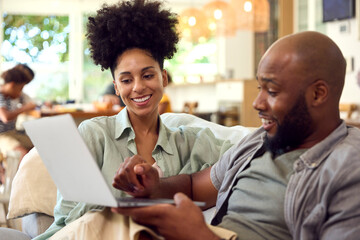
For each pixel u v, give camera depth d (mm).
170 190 1456
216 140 1792
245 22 6684
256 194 1264
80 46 8797
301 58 1163
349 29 5387
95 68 8898
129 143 1656
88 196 1205
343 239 1067
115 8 1616
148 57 1612
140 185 1312
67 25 8766
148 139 1705
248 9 6582
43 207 1965
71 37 8742
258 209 1246
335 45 1197
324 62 1167
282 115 1191
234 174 1392
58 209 1606
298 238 1147
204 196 1538
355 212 1071
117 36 1592
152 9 1635
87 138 1614
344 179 1090
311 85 1170
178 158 1702
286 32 7273
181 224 1112
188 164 1709
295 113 1182
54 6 8578
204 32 7188
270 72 1188
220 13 6922
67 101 7449
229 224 1268
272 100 1199
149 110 1634
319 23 6133
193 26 7133
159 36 1616
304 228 1122
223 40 9078
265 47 8719
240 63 9109
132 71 1600
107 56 1639
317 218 1107
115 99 5758
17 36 8594
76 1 8641
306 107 1178
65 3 8609
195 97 9500
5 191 2832
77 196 1257
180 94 10062
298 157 1222
